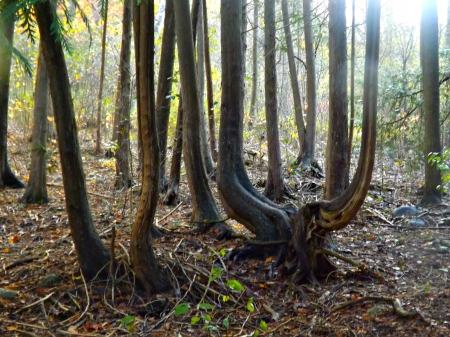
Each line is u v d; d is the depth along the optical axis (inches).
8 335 172.4
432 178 396.2
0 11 173.9
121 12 846.5
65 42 190.5
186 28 285.3
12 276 223.6
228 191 265.1
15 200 384.2
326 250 226.1
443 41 712.4
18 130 687.7
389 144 464.1
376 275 229.6
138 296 200.5
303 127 552.4
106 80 713.0
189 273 217.2
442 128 548.7
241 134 272.1
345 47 255.0
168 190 383.9
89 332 177.0
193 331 179.5
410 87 455.2
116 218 329.7
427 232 320.8
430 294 209.0
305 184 479.5
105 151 633.6
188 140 302.2
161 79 356.5
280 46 595.8
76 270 219.0
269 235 251.9
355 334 176.4
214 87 697.0
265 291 218.4
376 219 357.7
